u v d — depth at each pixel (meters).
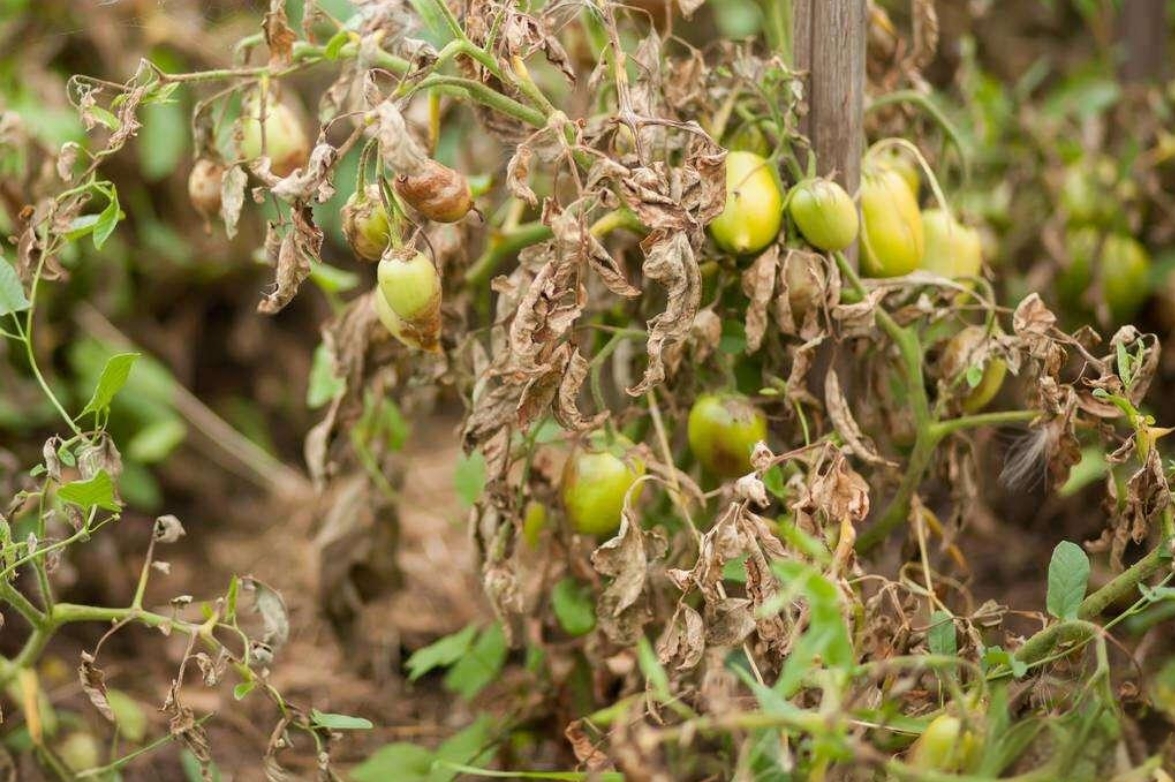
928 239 2.21
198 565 2.74
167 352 3.03
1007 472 2.18
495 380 2.16
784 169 2.16
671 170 2.09
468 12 2.10
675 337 2.05
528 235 2.25
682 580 2.06
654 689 2.08
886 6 3.02
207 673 2.09
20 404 2.65
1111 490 2.12
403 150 1.98
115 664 2.51
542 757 2.36
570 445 2.18
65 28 2.70
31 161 2.37
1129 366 2.10
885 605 2.25
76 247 2.50
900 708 2.09
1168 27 2.87
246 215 2.99
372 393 2.31
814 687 2.03
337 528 2.39
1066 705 2.05
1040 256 2.63
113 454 2.10
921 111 2.28
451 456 3.08
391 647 2.54
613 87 2.21
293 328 3.24
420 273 2.04
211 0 2.20
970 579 2.26
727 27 3.02
